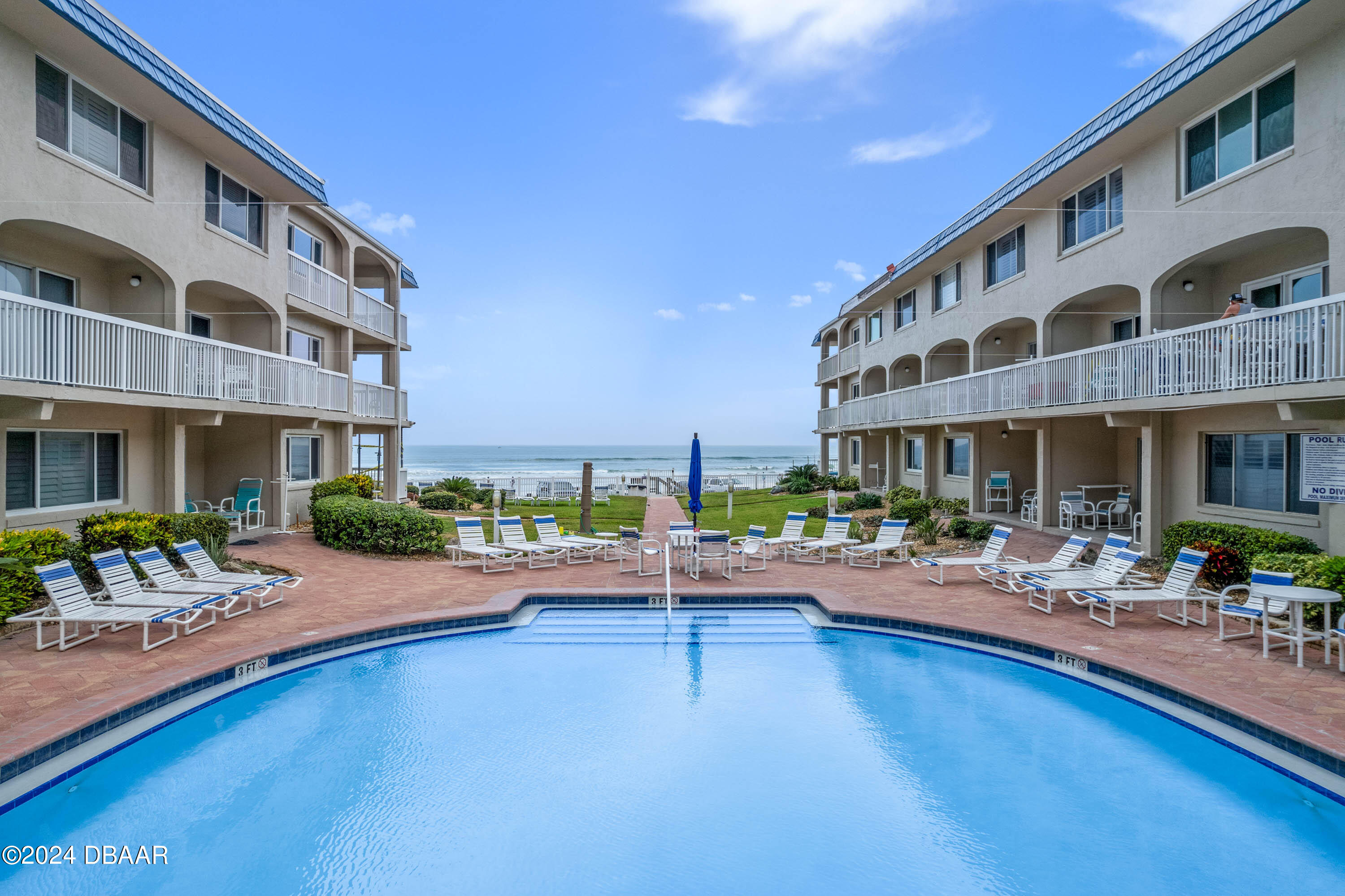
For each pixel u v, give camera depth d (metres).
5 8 9.05
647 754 5.78
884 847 4.50
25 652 7.20
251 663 7.10
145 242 12.12
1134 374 11.95
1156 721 6.34
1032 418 15.70
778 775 5.45
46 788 4.84
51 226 10.52
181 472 13.33
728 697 7.03
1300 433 10.44
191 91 12.24
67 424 11.29
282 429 16.86
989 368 20.20
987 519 18.73
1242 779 5.39
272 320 16.72
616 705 6.80
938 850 4.46
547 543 13.37
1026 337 19.61
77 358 9.90
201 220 13.70
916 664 7.97
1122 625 8.62
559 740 6.04
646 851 4.44
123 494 12.50
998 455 19.95
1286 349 9.04
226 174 14.73
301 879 4.12
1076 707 6.78
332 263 20.56
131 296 12.88
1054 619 8.94
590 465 16.89
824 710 6.70
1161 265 12.44
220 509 15.46
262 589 10.27
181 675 6.46
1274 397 9.18
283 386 15.35
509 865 4.28
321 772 5.44
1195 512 12.38
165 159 12.65
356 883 4.09
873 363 28.50
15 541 8.29
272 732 6.13
